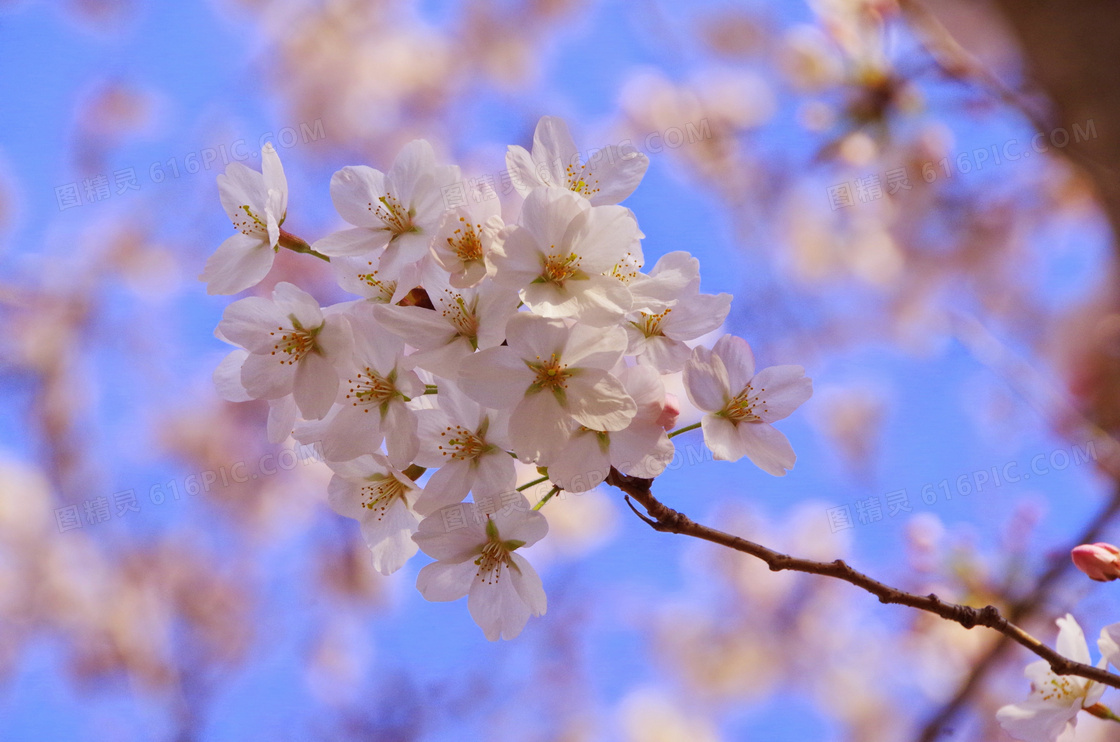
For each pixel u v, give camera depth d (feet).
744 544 4.01
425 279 4.01
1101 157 3.95
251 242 4.08
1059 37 3.95
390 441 4.00
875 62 6.61
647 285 4.01
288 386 4.02
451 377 3.99
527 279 3.98
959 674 8.04
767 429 4.07
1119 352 7.63
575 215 3.98
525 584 4.03
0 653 8.21
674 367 4.06
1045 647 4.05
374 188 4.06
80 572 8.52
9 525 8.16
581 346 3.98
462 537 4.03
